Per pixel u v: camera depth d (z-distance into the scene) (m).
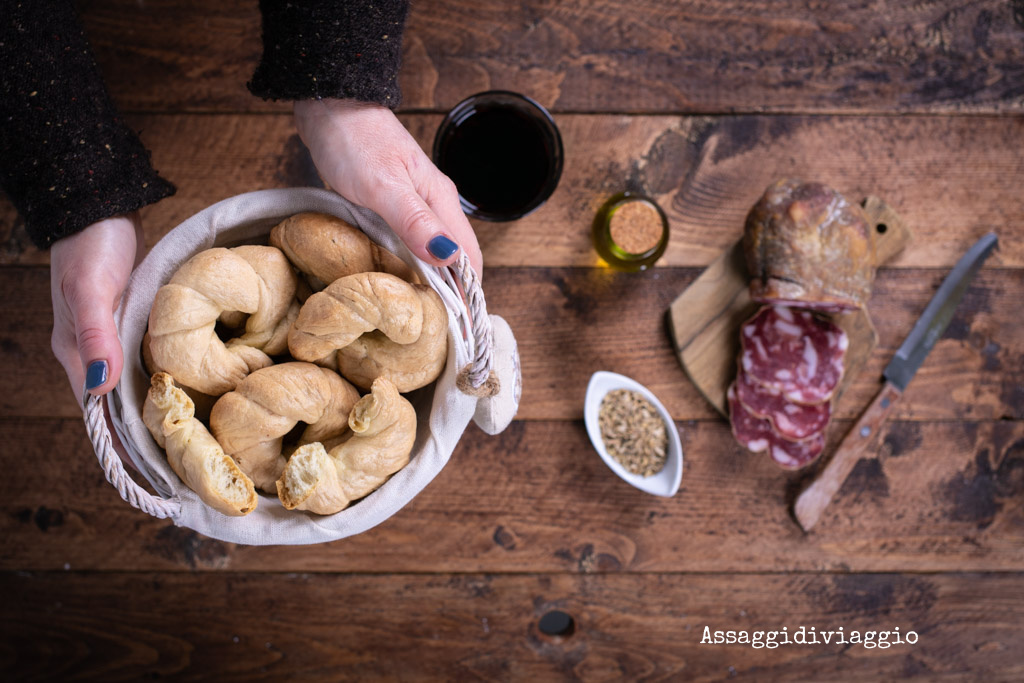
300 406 0.42
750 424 0.61
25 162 0.46
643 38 0.62
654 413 0.61
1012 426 0.63
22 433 0.61
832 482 0.62
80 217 0.46
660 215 0.58
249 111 0.60
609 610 0.63
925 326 0.62
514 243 0.61
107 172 0.47
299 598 0.62
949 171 0.63
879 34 0.62
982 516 0.63
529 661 0.63
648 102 0.62
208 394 0.44
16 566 0.61
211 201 0.60
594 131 0.62
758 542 0.63
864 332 0.61
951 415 0.63
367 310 0.42
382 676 0.63
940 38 0.63
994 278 0.63
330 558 0.62
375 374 0.44
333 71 0.47
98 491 0.61
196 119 0.60
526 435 0.62
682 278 0.62
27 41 0.45
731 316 0.61
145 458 0.43
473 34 0.61
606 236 0.59
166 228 0.60
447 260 0.43
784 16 0.62
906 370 0.61
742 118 0.62
